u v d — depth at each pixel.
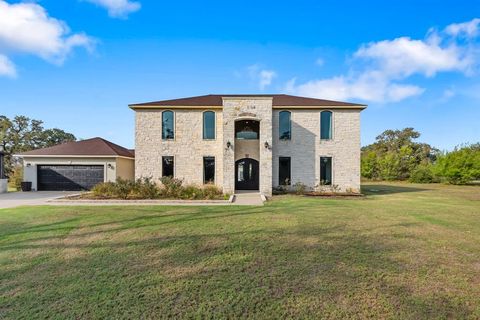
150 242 6.81
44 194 19.42
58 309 3.72
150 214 10.49
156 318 3.51
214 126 20.73
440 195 19.52
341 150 20.39
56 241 6.90
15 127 43.53
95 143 24.34
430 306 3.82
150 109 20.66
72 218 9.67
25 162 22.39
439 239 7.18
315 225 8.67
